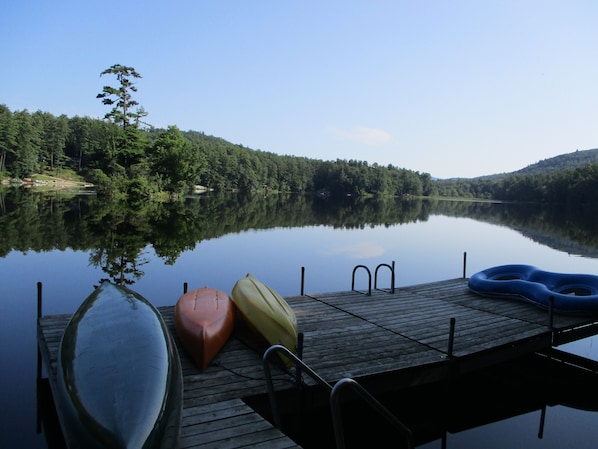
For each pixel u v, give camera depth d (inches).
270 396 132.3
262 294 228.8
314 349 200.8
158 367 132.5
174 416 125.0
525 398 228.8
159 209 1176.8
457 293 321.4
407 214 1644.9
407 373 186.1
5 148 1977.1
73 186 2151.8
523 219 1486.2
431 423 195.5
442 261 612.7
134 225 799.7
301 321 241.8
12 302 329.1
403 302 291.7
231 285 410.9
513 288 299.9
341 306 275.9
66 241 605.9
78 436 110.6
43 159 2400.3
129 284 400.5
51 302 330.3
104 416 109.4
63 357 140.8
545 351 265.3
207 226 882.8
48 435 161.6
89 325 155.9
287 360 180.4
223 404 148.7
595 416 209.5
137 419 110.3
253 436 132.6
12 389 194.7
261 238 758.5
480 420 204.5
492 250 737.6
